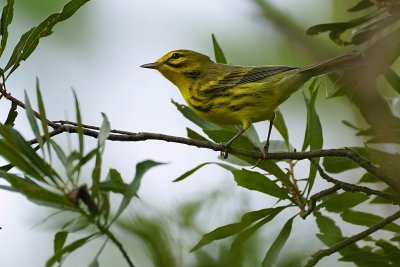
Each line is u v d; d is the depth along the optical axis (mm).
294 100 18109
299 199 10062
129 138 9883
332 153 9914
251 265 10492
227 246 10367
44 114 7461
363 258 9891
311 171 10094
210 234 9367
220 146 10273
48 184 7441
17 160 7316
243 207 10828
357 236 9422
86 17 19297
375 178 10727
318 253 9453
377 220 10570
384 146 11703
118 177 8180
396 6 10195
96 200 7484
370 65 10617
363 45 11430
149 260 9797
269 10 16328
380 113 10758
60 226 10570
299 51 16281
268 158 10164
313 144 10242
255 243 10711
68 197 7262
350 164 11023
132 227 9617
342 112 17688
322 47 16047
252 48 18516
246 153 10250
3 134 7434
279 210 9836
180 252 9773
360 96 10820
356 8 11000
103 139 7293
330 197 9891
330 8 17609
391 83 10844
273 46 18344
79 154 7355
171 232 9961
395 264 9844
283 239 9656
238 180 9805
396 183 9633
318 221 10727
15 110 9945
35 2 17703
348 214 10672
